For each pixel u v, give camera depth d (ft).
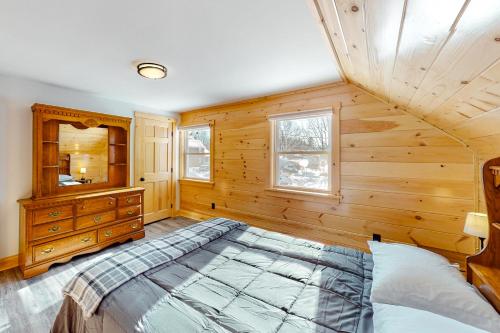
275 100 10.37
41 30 5.19
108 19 4.76
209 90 9.82
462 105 4.32
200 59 6.72
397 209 7.57
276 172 10.57
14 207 8.30
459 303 3.33
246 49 6.08
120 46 5.97
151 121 13.19
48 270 7.87
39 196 8.39
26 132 8.56
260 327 3.12
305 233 9.59
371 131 7.94
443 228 6.88
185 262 4.99
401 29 3.00
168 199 14.29
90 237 9.02
